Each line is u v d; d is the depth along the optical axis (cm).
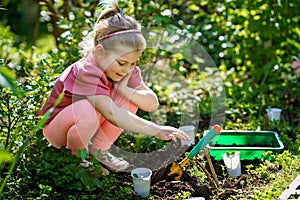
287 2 400
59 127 275
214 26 413
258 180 287
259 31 401
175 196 271
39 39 438
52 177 273
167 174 289
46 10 402
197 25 448
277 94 394
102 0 308
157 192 277
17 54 367
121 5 354
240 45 405
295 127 357
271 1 398
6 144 284
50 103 279
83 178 269
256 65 409
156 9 396
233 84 391
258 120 354
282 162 295
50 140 282
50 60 318
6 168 288
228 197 274
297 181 275
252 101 390
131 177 290
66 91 272
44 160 278
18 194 267
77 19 347
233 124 350
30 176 279
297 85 402
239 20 400
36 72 358
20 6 452
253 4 397
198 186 283
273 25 400
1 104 285
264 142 320
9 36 302
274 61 403
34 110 290
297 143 320
